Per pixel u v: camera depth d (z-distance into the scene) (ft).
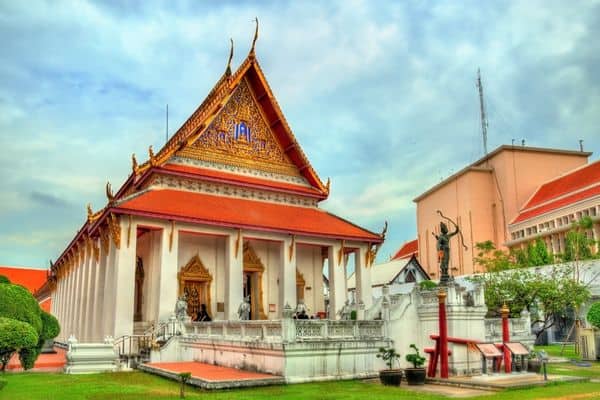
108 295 94.99
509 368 62.69
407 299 68.69
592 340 87.76
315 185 129.49
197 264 108.99
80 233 125.59
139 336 87.45
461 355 63.72
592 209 205.67
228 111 122.01
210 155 117.29
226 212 107.45
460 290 67.36
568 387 53.36
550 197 243.19
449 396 47.75
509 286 109.19
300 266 124.36
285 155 129.08
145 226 96.22
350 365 60.95
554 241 225.97
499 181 278.46
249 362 62.59
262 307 115.03
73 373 69.51
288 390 51.03
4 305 59.41
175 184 110.73
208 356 72.74
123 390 52.24
